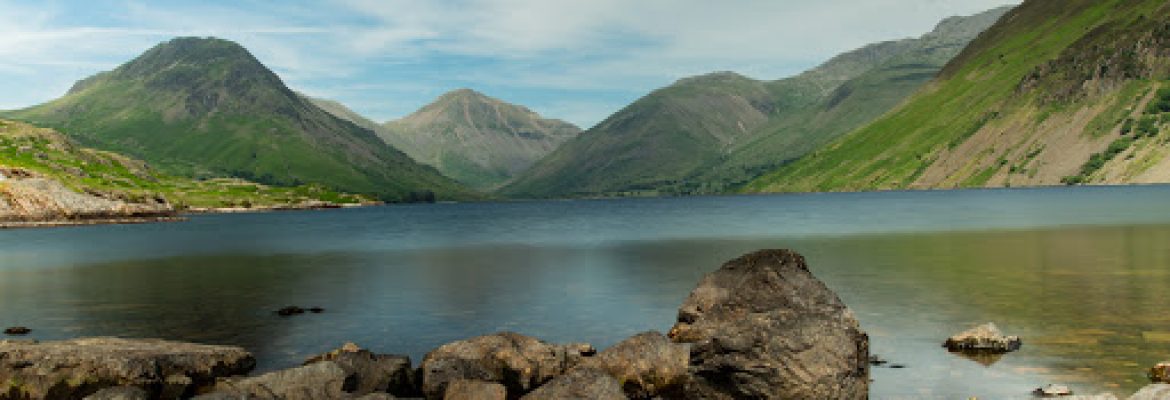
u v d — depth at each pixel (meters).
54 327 36.47
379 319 37.50
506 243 94.50
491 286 49.69
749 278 26.47
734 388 20.80
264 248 91.06
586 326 34.78
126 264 70.31
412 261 70.12
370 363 23.66
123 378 22.25
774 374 20.19
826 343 20.69
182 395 23.14
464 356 25.17
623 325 34.84
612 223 149.62
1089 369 23.64
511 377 24.09
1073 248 64.44
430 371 23.02
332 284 52.31
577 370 20.70
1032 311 34.19
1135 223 94.12
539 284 50.34
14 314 40.41
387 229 141.75
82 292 49.38
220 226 157.75
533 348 25.38
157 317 38.94
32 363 22.69
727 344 21.31
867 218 138.00
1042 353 26.00
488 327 34.91
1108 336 28.19
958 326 31.62
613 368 23.77
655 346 24.28
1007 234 85.75
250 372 26.59
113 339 26.84
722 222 140.25
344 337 33.12
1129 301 35.81
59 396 22.09
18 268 66.75
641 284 49.47
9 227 141.50
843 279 48.66
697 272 56.41
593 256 72.06
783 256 28.45
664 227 127.38
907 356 26.42
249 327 35.75
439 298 44.41
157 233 128.00
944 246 72.81
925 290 42.44
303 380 21.61
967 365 24.86
